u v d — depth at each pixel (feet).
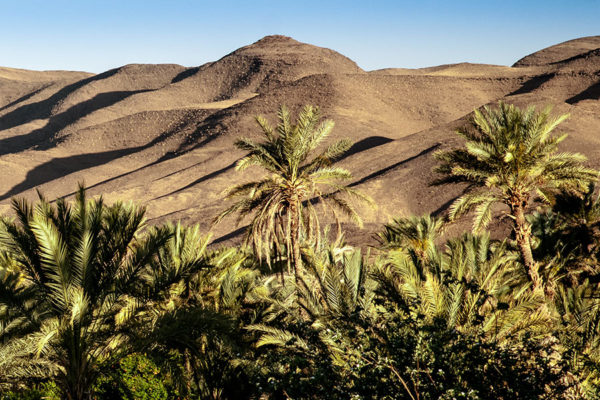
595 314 34.53
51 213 37.01
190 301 51.37
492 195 59.62
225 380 47.03
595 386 25.80
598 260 66.80
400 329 28.14
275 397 33.06
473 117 61.00
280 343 38.17
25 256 35.86
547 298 54.08
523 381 23.94
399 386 25.14
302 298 47.34
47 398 37.42
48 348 35.04
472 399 22.68
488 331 32.40
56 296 35.29
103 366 36.22
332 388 26.27
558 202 71.92
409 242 65.92
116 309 39.01
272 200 58.80
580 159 58.29
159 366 37.88
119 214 39.22
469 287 31.55
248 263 68.39
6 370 34.53
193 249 52.85
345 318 31.50
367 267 46.80
